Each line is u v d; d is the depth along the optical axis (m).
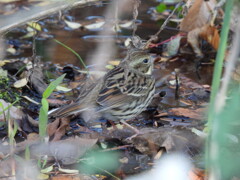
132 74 10.44
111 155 9.41
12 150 8.69
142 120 10.77
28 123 9.99
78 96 10.45
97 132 10.16
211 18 13.83
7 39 13.97
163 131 10.12
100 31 14.68
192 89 12.08
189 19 13.96
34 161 8.94
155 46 14.09
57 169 8.81
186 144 9.74
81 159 9.19
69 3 11.08
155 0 16.47
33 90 11.68
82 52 13.51
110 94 9.94
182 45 14.16
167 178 8.76
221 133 5.75
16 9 14.80
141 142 9.88
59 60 13.05
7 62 12.81
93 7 15.83
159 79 12.52
